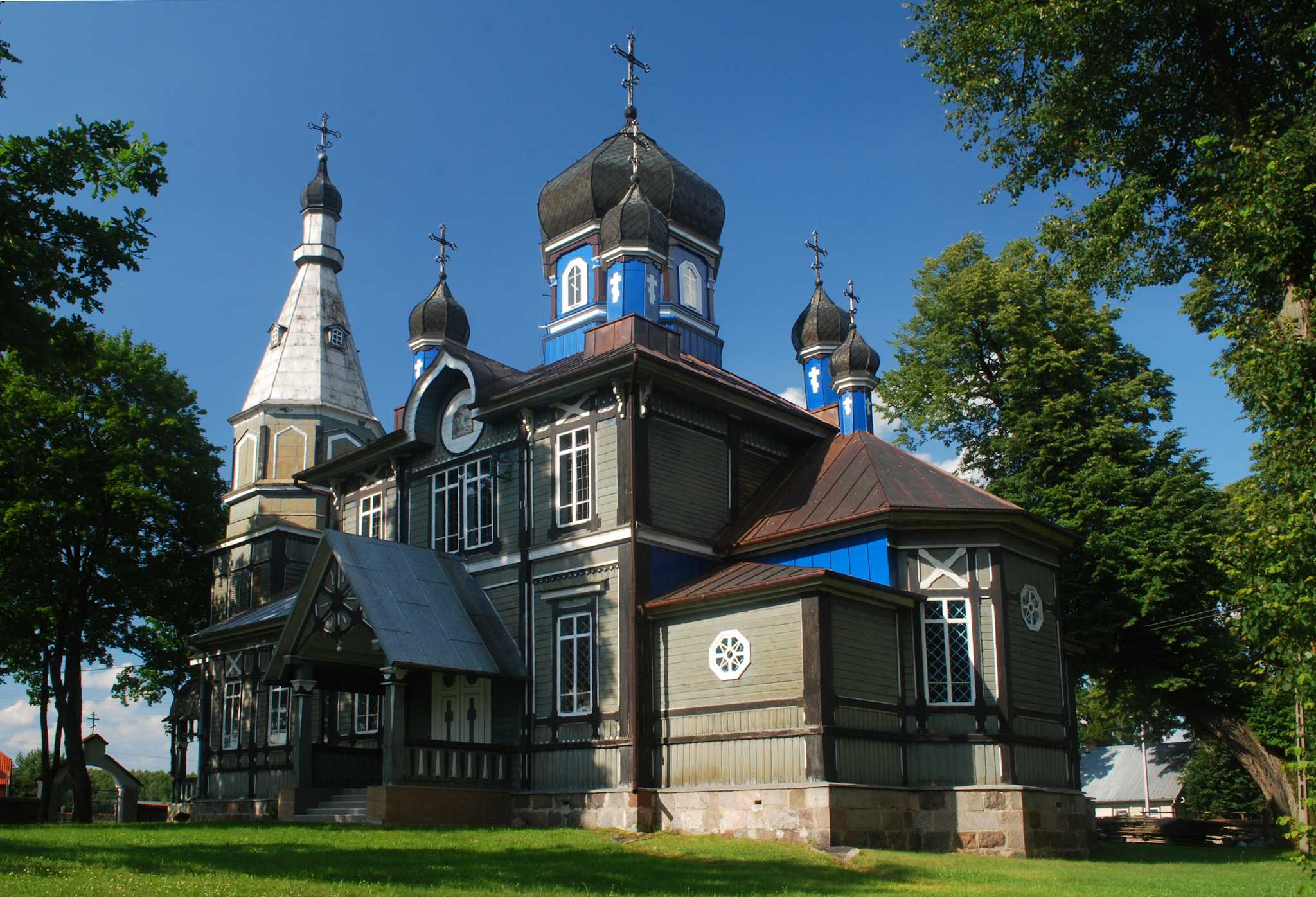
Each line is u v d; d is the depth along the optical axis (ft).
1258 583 44.19
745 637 77.41
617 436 85.76
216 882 44.50
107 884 42.70
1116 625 106.52
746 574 81.15
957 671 79.77
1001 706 78.28
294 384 137.59
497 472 93.81
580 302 115.75
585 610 84.99
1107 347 120.47
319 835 65.92
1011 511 80.53
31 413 122.31
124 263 56.80
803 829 71.15
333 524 111.14
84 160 56.18
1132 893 52.24
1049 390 119.24
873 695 76.69
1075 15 72.38
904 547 81.61
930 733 78.64
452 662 82.53
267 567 129.18
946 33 81.76
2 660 137.59
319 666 88.69
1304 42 69.21
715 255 120.16
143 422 129.08
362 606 81.56
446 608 86.94
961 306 124.16
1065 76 77.36
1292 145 61.21
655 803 79.10
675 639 81.25
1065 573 110.32
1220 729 110.63
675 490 87.15
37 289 54.54
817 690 72.64
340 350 142.31
